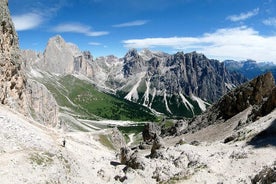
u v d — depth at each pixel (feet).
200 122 471.21
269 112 290.76
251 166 173.58
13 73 273.54
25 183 132.67
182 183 169.68
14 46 284.61
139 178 193.88
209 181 167.73
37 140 176.96
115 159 306.76
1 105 233.14
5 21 269.64
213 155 204.95
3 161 140.67
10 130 170.30
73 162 185.16
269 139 209.56
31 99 465.47
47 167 153.48
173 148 236.22
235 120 371.56
